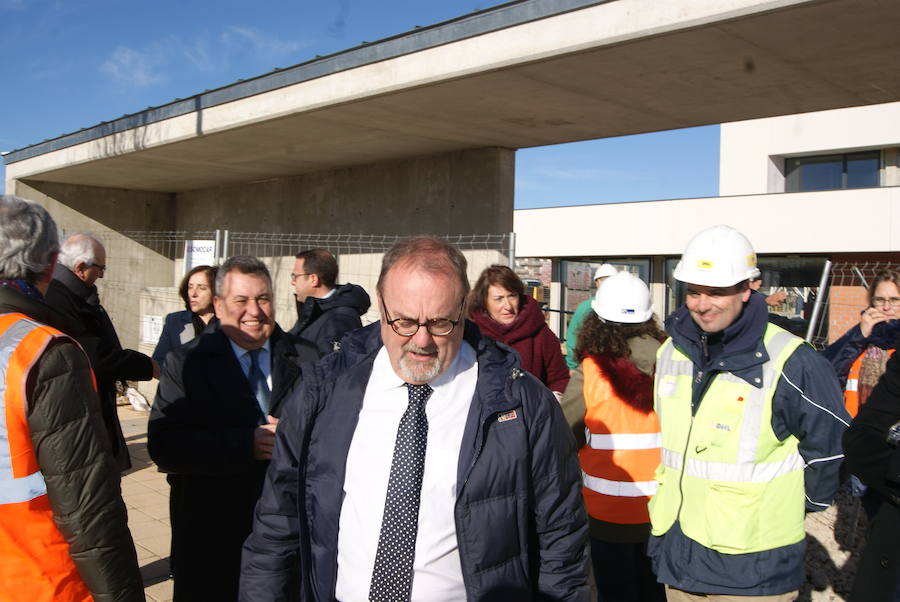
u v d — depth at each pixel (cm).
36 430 178
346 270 861
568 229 2219
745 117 597
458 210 748
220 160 820
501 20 456
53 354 182
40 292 201
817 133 2172
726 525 252
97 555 184
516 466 188
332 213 882
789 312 1772
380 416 195
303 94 578
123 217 1116
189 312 517
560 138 682
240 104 634
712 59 441
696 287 257
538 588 199
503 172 725
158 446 274
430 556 184
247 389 286
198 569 277
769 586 248
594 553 329
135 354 369
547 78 483
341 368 204
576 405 328
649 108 568
